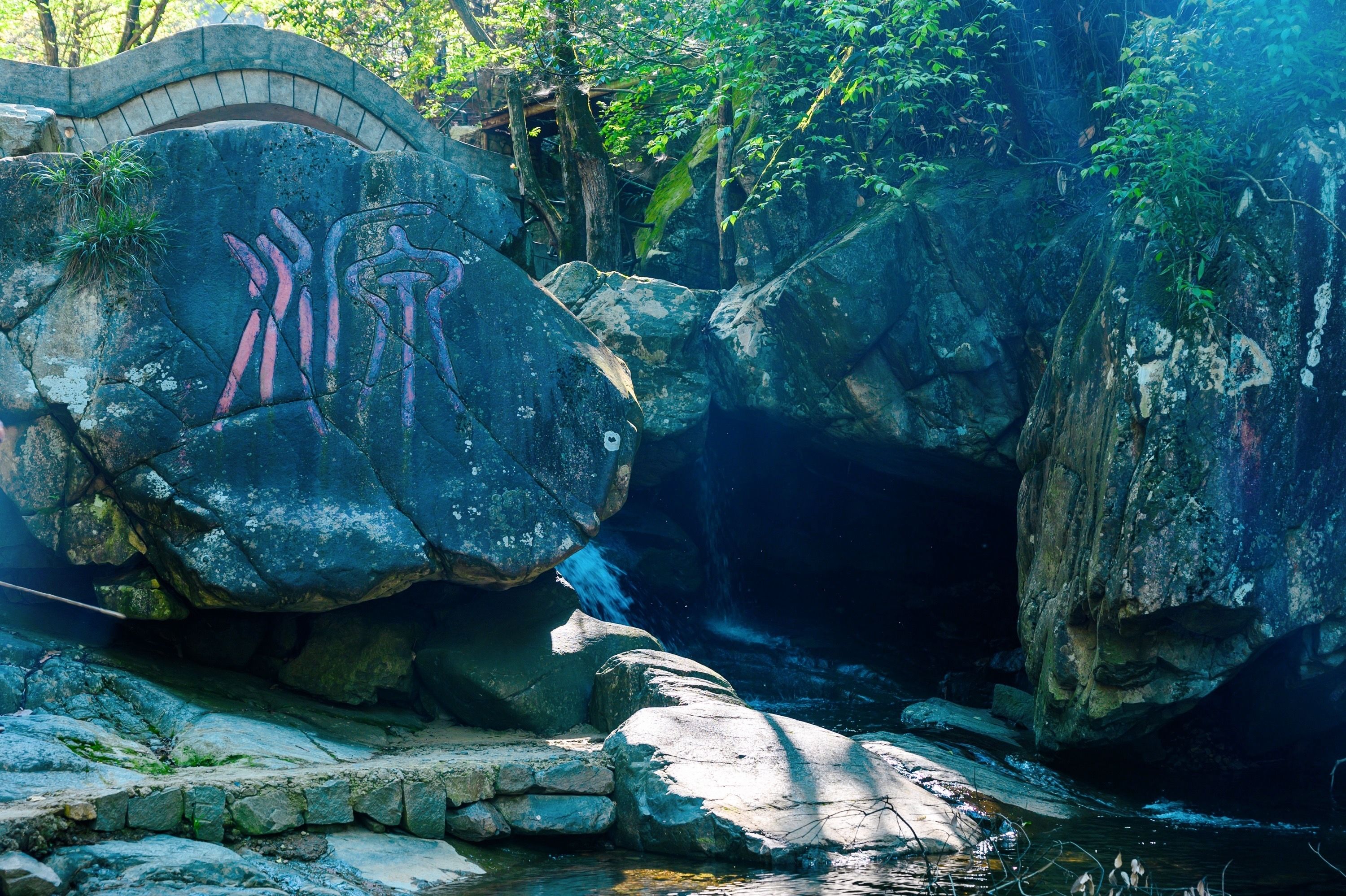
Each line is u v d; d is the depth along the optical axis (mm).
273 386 7422
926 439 10812
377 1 21500
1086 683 7770
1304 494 6977
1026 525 9195
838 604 14242
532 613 8594
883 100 11633
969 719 9461
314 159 7770
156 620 7414
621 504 8359
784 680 11680
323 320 7629
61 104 13461
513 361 8078
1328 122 7094
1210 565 6855
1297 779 8102
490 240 8188
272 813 5289
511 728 8070
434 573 7699
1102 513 7379
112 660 7008
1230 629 7109
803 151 11875
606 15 15258
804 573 14570
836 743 6945
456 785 5969
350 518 7398
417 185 8000
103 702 6559
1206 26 7973
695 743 6570
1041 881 5293
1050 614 8227
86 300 7219
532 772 6273
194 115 14508
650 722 6766
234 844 5145
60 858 4441
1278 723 7969
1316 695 7570
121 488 7094
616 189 15141
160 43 14070
